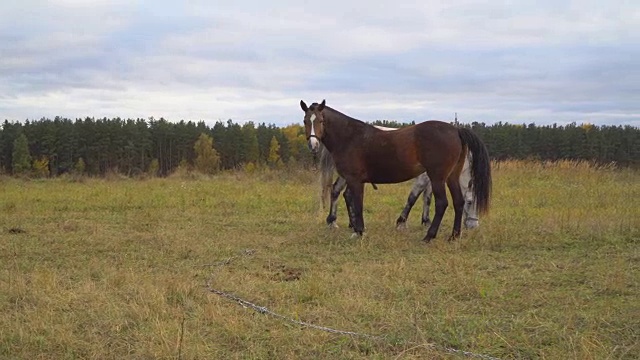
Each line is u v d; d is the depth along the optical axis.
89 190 16.34
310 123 9.01
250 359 4.31
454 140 8.59
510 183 17.53
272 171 22.81
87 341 4.61
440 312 5.32
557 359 4.18
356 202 9.13
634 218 9.88
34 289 5.88
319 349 4.46
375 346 4.50
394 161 8.84
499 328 4.84
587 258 7.45
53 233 9.45
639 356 4.21
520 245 8.28
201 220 10.98
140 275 6.54
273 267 7.23
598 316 5.06
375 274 6.70
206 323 5.02
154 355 4.28
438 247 8.17
